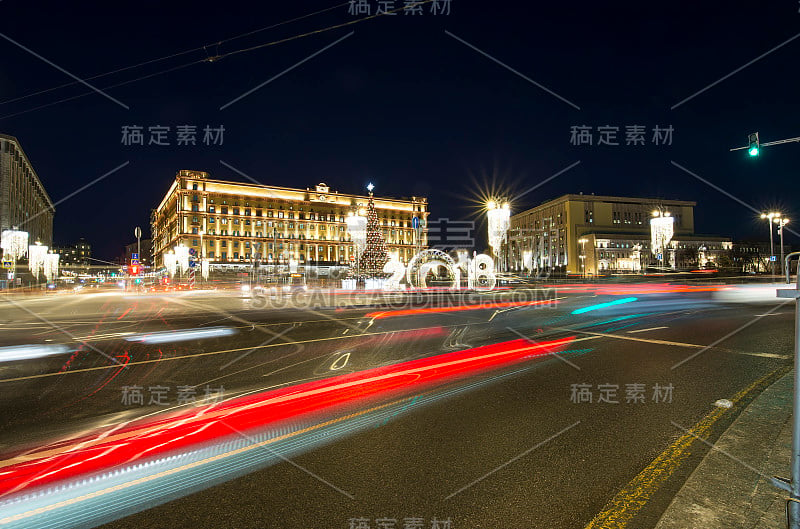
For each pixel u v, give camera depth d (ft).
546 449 13.01
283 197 343.26
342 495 10.57
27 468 12.26
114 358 27.40
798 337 7.82
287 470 11.94
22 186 239.50
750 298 74.43
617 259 293.43
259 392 19.60
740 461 11.64
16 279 196.85
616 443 13.35
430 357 26.66
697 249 283.38
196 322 46.93
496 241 79.25
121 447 13.66
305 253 345.92
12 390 20.22
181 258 228.22
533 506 9.98
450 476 11.45
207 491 10.87
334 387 20.18
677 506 9.48
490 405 17.16
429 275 169.58
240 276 294.05
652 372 21.98
